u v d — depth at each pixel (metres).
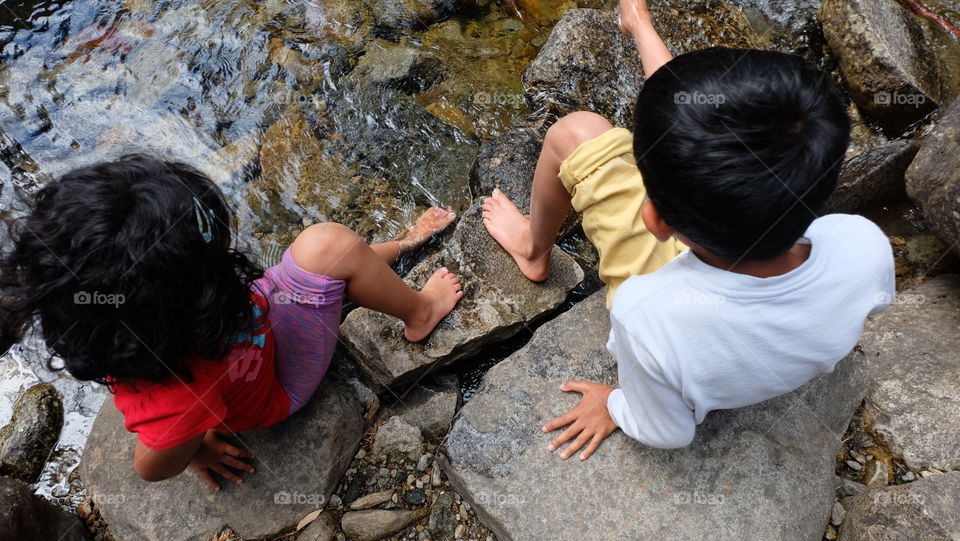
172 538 2.01
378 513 2.08
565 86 3.07
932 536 1.73
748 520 1.79
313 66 3.18
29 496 1.95
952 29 3.21
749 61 1.11
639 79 3.15
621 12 2.42
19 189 2.87
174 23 3.29
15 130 3.01
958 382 2.12
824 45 3.22
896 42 2.99
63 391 2.49
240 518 2.04
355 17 3.34
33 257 1.23
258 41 3.24
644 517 1.80
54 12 3.32
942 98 2.99
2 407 2.45
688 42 3.21
